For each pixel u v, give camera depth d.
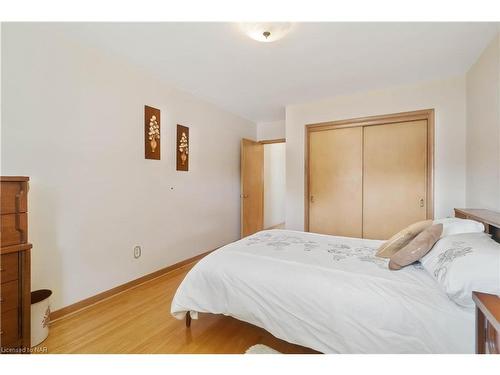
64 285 1.99
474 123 2.37
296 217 3.72
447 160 2.74
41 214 1.85
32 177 1.80
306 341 1.30
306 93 3.26
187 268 3.15
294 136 3.72
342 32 1.88
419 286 1.24
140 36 1.97
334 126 3.43
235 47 2.12
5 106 1.67
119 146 2.41
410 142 3.01
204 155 3.59
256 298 1.46
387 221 3.15
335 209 3.49
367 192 3.28
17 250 1.38
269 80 2.84
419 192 2.96
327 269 1.48
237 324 1.87
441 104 2.76
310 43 2.04
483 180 2.16
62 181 1.97
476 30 1.85
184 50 2.19
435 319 1.08
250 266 1.59
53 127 1.91
